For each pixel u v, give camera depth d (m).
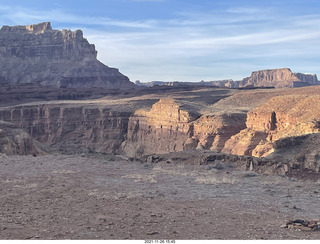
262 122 120.56
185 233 14.13
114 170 28.30
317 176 25.59
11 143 72.62
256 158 29.58
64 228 14.60
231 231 14.38
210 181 23.88
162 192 21.06
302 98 117.56
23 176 25.58
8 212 16.91
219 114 147.00
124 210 17.38
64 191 21.20
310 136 31.80
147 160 34.62
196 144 144.25
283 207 18.12
